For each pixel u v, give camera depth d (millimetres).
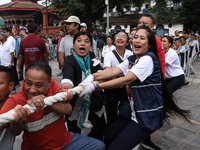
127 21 28141
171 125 3365
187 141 2875
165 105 2000
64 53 3582
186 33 8938
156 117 1729
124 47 2787
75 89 1523
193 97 5121
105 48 6004
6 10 39469
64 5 19734
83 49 2066
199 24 21578
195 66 10039
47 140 1383
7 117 1063
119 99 2689
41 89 1258
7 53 4812
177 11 24594
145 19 2822
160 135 3033
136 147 2057
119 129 2029
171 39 3451
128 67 2062
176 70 3512
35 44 3885
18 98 1290
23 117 1122
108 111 2660
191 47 7836
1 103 1460
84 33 2057
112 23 29188
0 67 1420
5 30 5004
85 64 2184
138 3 21359
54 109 1335
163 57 2746
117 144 1737
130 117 1958
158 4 24656
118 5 20828
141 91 1717
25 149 1421
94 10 19391
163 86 1933
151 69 1729
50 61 11938
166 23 26797
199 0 19750
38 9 39312
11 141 1418
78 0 19078
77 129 2215
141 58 1737
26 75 1233
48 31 31625
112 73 1989
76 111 2141
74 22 3402
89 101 2080
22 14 40094
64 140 1515
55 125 1412
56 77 7172
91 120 2301
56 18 32031
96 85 1656
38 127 1325
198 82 6730
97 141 1668
